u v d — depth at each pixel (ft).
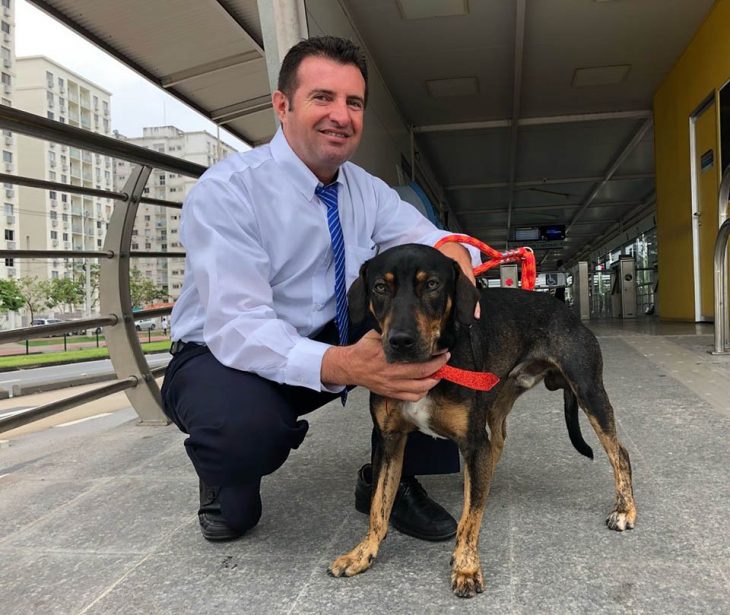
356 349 5.86
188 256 6.63
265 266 6.57
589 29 25.84
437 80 30.01
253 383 6.31
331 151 6.76
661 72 31.17
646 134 39.29
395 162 31.40
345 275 7.39
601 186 53.21
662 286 35.12
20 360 74.59
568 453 9.47
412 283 5.92
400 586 5.68
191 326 6.97
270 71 12.35
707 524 6.60
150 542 6.98
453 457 7.36
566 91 32.76
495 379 6.07
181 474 9.46
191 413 6.30
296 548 6.63
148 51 16.07
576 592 5.35
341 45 6.74
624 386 13.76
